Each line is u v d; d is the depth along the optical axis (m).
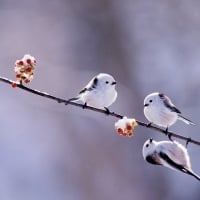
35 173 17.62
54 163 16.80
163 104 9.03
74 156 16.27
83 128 16.23
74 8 17.92
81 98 9.23
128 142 15.72
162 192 15.60
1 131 18.06
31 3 18.58
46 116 17.20
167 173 15.66
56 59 17.66
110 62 17.08
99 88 9.09
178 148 8.52
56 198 16.53
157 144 8.62
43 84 17.27
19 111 17.67
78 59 17.44
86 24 17.66
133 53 17.09
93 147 16.00
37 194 17.30
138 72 16.88
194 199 15.61
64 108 16.58
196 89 16.84
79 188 16.11
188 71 17.14
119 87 16.55
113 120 15.92
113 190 15.70
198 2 17.72
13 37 18.44
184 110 16.50
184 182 15.71
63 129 16.59
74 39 17.72
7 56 18.22
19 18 18.58
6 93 17.69
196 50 17.52
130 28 17.41
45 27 18.34
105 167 15.81
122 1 17.53
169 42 17.55
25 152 17.83
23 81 7.80
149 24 17.56
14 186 17.75
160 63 17.14
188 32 17.67
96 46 17.38
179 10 17.78
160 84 16.80
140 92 16.50
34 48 18.20
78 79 17.19
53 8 18.30
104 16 17.48
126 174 15.64
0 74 18.05
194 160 15.77
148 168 15.61
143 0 17.64
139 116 16.14
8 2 18.80
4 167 18.00
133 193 15.58
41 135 17.39
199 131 16.05
